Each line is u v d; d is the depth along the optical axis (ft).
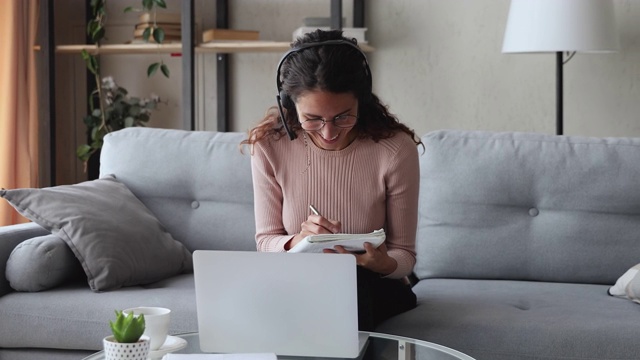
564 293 7.85
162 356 5.25
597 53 12.42
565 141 8.58
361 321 6.47
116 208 8.32
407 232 6.94
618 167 8.34
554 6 10.88
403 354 5.31
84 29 13.73
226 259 5.45
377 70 13.10
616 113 12.45
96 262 7.67
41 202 7.91
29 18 12.76
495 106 12.81
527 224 8.48
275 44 12.12
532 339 6.62
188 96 11.94
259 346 5.48
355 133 6.98
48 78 12.47
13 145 12.59
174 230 9.01
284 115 7.01
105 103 13.62
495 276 8.53
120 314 4.81
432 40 12.91
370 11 13.02
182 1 11.88
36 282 7.63
